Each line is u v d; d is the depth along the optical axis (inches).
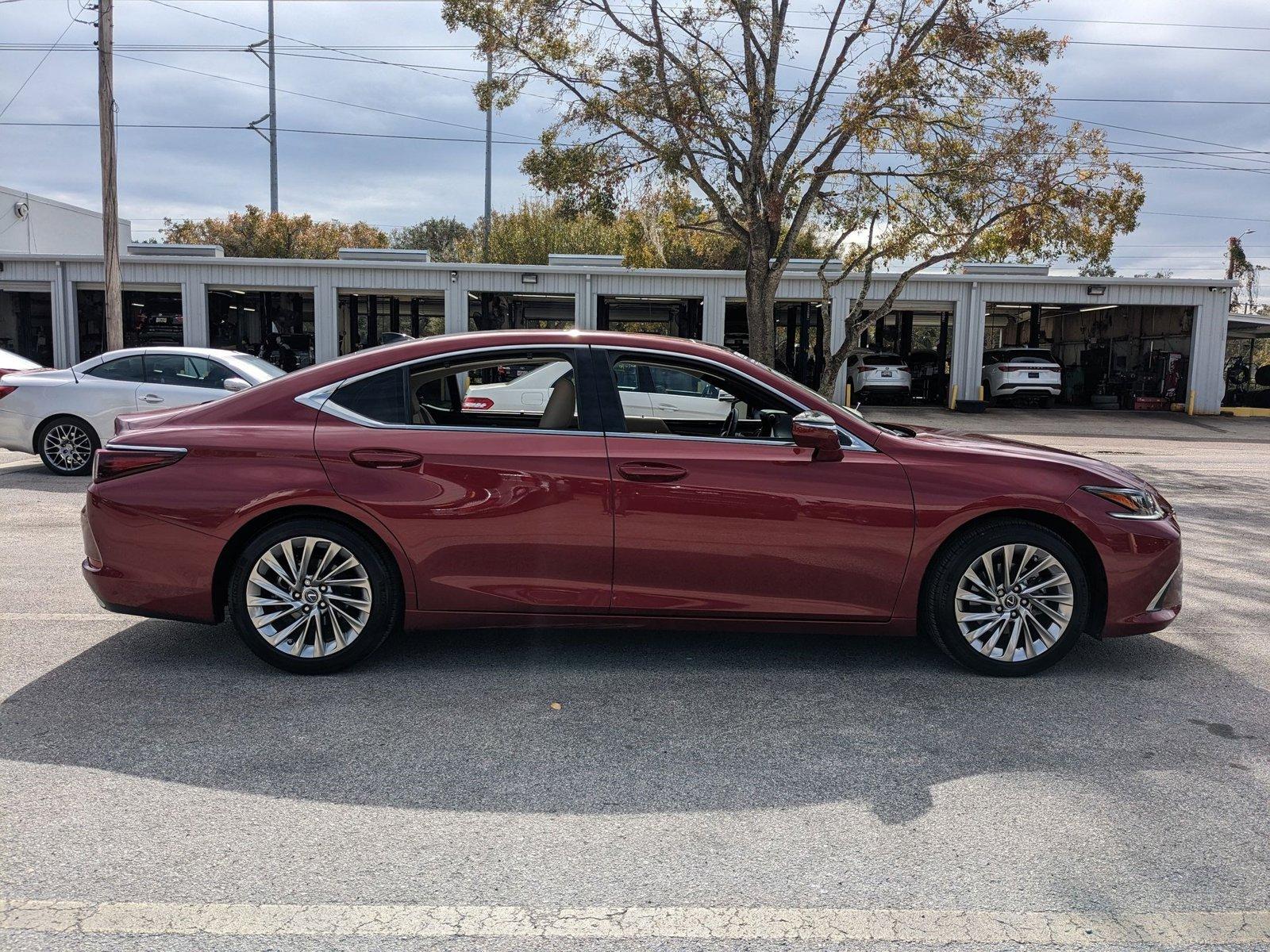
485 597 164.6
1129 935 93.1
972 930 93.5
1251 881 103.4
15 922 92.8
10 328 1227.9
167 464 163.5
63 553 266.4
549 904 97.3
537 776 128.6
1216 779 129.3
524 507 162.4
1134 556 167.9
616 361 170.7
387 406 167.5
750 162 607.8
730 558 164.2
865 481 164.7
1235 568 272.7
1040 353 1119.0
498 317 1364.4
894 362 1106.1
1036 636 170.7
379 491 161.2
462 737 141.5
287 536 163.5
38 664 172.4
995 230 624.4
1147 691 165.3
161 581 163.2
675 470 162.7
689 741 141.2
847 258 685.9
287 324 1403.8
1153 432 898.1
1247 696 163.3
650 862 106.2
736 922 94.6
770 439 168.2
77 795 120.9
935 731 146.1
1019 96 591.2
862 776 129.6
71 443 425.4
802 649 187.6
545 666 175.3
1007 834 113.5
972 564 167.5
